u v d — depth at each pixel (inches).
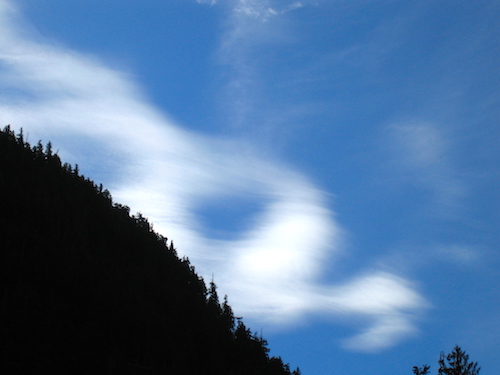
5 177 5615.2
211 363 4736.7
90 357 3673.7
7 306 3673.7
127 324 4473.4
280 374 5073.8
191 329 5177.2
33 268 4426.7
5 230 4707.2
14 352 3260.3
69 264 4751.5
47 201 5565.9
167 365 4311.0
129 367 3912.4
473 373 1739.7
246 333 5644.7
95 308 4416.8
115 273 5275.6
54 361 3415.4
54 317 3860.7
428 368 1771.7
